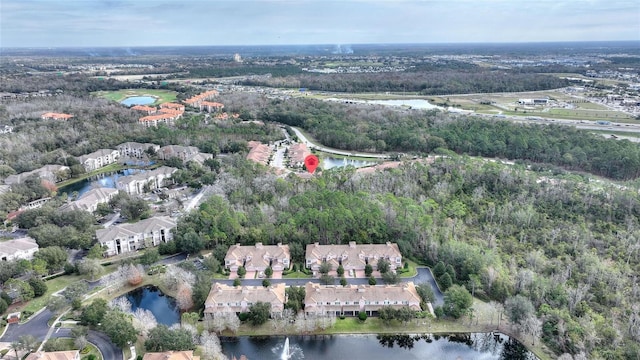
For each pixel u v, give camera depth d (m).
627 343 127.38
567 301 145.12
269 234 186.00
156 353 118.81
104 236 185.75
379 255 174.50
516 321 138.75
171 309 152.62
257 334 138.38
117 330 126.50
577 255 174.38
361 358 130.00
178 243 184.00
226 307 145.00
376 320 145.00
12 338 133.12
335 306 147.50
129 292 160.75
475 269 163.25
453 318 145.38
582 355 119.81
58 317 143.88
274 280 167.00
